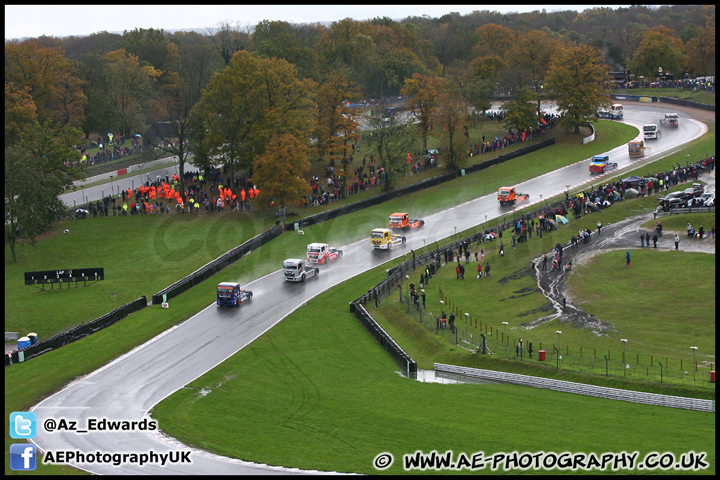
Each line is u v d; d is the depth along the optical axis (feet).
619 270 255.29
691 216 296.51
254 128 400.26
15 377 198.90
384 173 404.16
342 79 431.43
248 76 402.72
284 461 143.02
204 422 164.96
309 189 371.35
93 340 228.02
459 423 157.89
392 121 424.46
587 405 166.71
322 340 223.92
